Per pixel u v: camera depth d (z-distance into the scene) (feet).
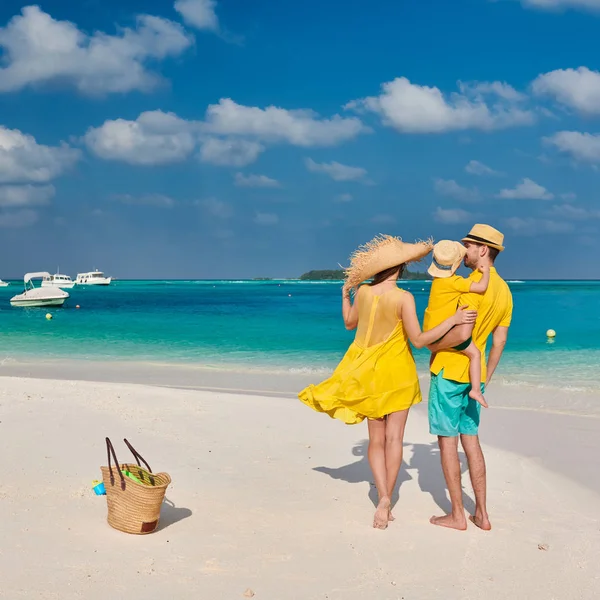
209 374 44.83
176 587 12.46
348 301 17.56
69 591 12.09
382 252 16.07
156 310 134.72
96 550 13.93
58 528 15.03
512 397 35.76
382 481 16.22
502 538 15.55
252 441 23.94
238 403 30.83
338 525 16.07
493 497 18.69
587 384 40.04
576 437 26.09
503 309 15.90
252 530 15.53
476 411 16.02
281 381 41.73
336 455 22.35
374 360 15.96
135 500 14.71
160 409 29.07
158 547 14.30
